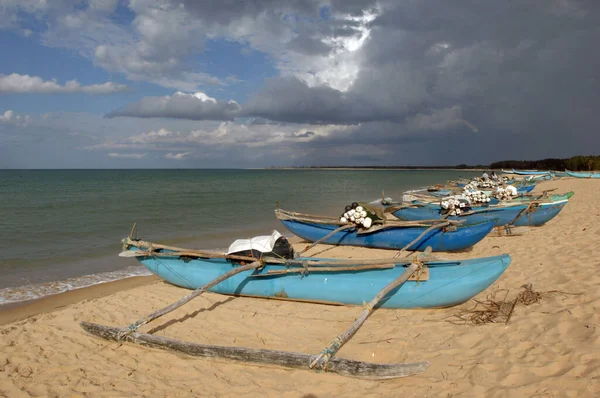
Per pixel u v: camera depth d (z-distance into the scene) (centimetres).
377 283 655
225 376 471
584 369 385
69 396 438
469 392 391
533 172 4981
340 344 469
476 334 511
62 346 564
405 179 7662
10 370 498
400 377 432
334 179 7631
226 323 631
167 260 830
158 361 516
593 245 890
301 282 705
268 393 430
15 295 807
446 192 2350
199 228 1611
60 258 1102
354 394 416
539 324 501
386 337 549
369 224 1119
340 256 1067
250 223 1755
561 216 1522
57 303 765
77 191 3647
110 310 701
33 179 6769
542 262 803
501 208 1342
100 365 509
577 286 612
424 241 1070
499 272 604
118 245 1266
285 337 574
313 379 450
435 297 623
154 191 3756
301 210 2238
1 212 1992
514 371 409
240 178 8106
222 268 782
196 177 8631
